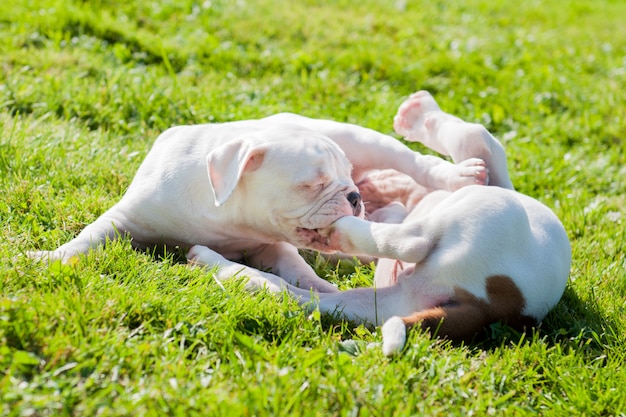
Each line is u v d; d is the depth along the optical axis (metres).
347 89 7.02
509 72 8.03
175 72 7.07
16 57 6.50
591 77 8.51
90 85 6.12
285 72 7.32
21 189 4.26
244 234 3.94
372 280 3.94
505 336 3.36
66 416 2.56
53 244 3.84
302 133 3.82
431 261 3.40
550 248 3.57
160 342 3.00
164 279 3.51
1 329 2.87
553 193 5.68
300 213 3.68
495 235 3.36
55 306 3.04
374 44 8.36
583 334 3.56
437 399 2.97
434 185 4.14
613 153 6.51
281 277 3.91
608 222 5.16
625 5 12.69
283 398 2.75
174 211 3.90
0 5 7.59
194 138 4.05
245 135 3.81
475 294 3.35
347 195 3.72
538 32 10.04
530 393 3.15
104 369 2.82
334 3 9.67
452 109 6.88
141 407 2.66
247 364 2.93
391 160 4.23
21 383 2.68
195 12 8.45
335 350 3.12
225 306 3.31
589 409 3.03
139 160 4.96
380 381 2.94
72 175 4.59
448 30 9.34
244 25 8.29
